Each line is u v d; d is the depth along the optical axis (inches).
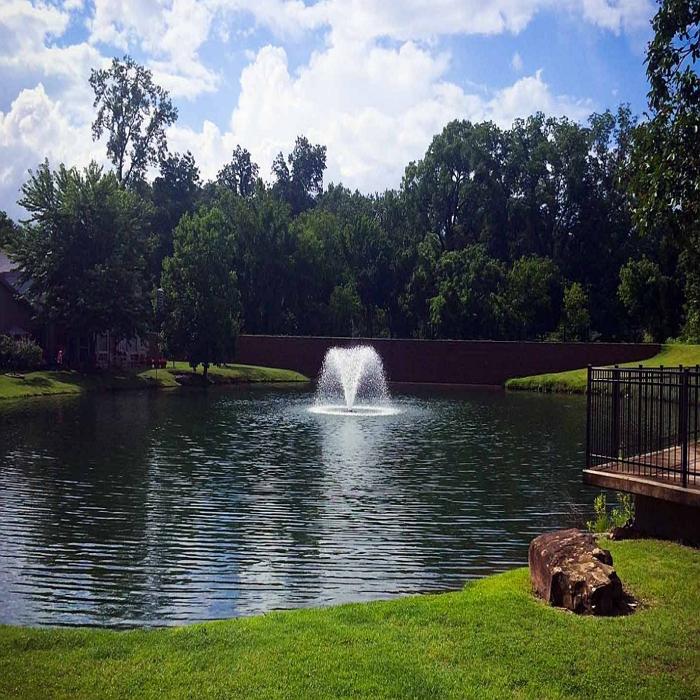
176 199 3024.1
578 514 543.8
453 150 3157.0
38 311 1850.4
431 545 461.1
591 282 2918.3
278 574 402.3
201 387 1849.2
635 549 322.0
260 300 2679.6
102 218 1775.3
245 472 697.0
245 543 461.1
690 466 367.9
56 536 474.0
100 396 1517.0
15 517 520.1
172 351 1968.5
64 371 1727.4
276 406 1355.8
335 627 250.7
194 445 861.8
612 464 383.6
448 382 2240.4
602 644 228.8
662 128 380.2
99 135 2541.8
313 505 565.0
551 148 2999.5
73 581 389.1
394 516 533.3
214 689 203.8
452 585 385.7
